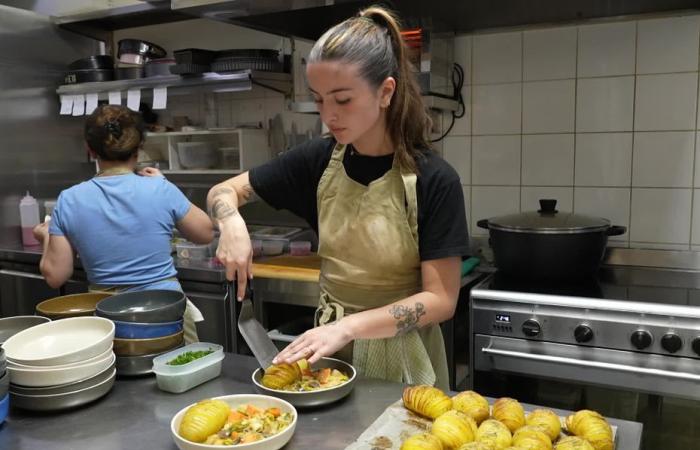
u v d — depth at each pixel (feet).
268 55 8.54
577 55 7.44
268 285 7.68
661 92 7.11
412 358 4.47
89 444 3.27
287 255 8.66
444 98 7.55
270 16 7.77
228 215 4.35
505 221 6.54
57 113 10.64
